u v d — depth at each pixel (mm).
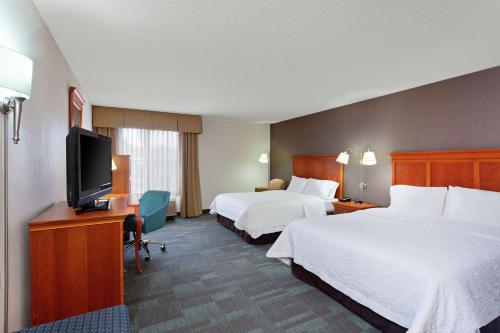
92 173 1972
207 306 2236
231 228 4594
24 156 1504
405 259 1718
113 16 1811
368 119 4211
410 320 1615
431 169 3326
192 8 1724
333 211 4422
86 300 1623
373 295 1855
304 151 5680
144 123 5137
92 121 4680
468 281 1582
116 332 1179
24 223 1506
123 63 2674
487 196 2627
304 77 3123
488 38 2117
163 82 3318
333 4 1671
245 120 6375
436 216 2889
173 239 4129
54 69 2127
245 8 1724
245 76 3092
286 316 2094
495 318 1693
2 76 1106
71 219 1570
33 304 1511
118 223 1700
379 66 2764
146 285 2605
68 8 1710
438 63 2682
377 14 1780
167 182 5625
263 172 6938
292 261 2836
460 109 3072
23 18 1503
